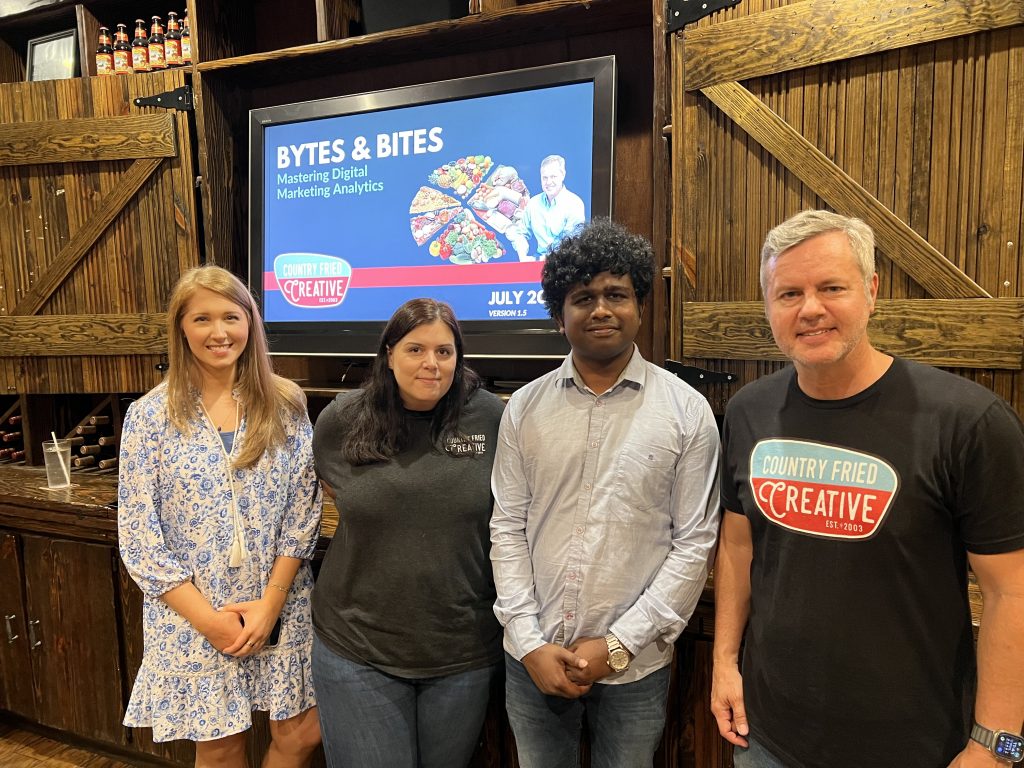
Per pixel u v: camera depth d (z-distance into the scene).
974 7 1.23
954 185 1.30
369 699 1.20
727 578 1.07
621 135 1.88
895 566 0.86
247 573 1.33
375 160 2.01
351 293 2.06
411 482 1.18
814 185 1.41
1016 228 1.25
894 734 0.87
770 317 0.92
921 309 1.33
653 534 1.11
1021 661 0.81
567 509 1.13
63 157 2.12
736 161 1.50
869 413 0.89
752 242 1.50
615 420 1.12
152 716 1.29
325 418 1.31
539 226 1.83
